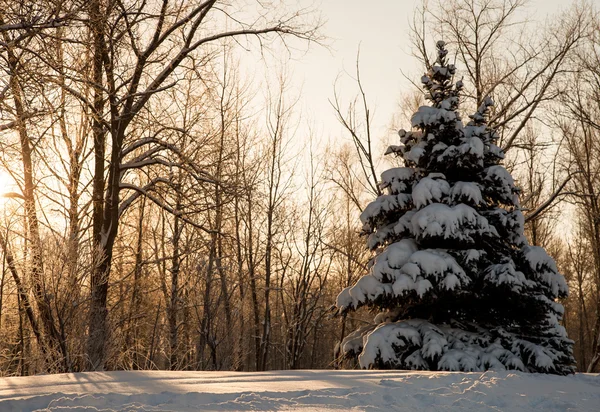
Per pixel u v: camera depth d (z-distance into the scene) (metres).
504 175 15.47
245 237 29.62
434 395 7.83
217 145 19.56
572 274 49.38
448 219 14.27
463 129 15.89
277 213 30.12
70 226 17.66
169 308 22.67
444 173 15.63
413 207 15.98
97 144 17.47
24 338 19.16
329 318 15.55
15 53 11.55
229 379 8.70
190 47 17.53
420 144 15.85
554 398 8.25
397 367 13.89
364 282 14.67
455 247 14.86
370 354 13.87
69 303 14.84
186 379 8.58
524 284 14.30
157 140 18.30
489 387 8.73
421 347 14.12
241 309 24.16
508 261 14.64
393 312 15.77
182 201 19.25
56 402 6.59
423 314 15.35
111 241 17.41
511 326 15.05
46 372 14.49
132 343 20.77
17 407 6.57
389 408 7.09
